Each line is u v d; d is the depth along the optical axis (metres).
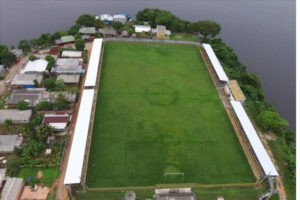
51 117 63.59
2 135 57.78
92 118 66.75
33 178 51.84
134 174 54.84
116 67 87.56
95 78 77.25
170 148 61.25
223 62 101.19
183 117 70.50
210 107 75.12
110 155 58.16
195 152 61.03
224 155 61.34
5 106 67.69
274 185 56.66
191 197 50.28
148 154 59.28
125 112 69.88
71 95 71.12
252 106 79.50
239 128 69.19
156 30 111.69
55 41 96.69
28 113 64.12
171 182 54.12
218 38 118.69
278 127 69.44
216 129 67.94
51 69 81.56
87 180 52.81
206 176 56.22
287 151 66.25
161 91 79.06
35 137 58.28
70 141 60.78
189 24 117.44
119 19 118.81
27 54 90.12
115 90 77.25
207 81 86.12
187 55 99.69
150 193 51.78
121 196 50.69
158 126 66.81
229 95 80.00
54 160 55.31
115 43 101.56
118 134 63.34
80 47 91.50
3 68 79.31
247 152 62.81
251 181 56.47
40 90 72.38
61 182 52.22
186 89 81.31
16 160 51.84
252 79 88.38
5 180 49.94
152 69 88.88
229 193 53.62
